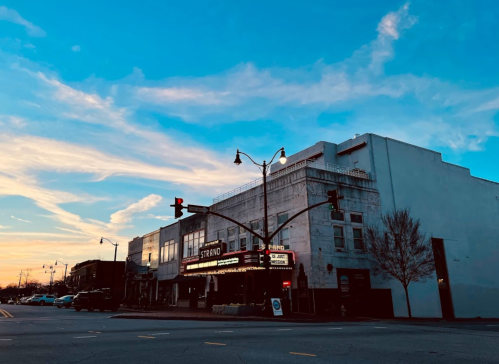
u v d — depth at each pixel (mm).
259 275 31141
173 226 49469
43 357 8336
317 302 27766
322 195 30688
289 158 43812
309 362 7906
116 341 10984
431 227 38344
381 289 31562
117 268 86562
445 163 42406
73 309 40719
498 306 42062
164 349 9500
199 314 25359
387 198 35156
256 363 7750
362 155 36531
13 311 32969
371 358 8484
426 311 34469
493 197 47031
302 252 29406
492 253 43938
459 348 10258
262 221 34031
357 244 31609
